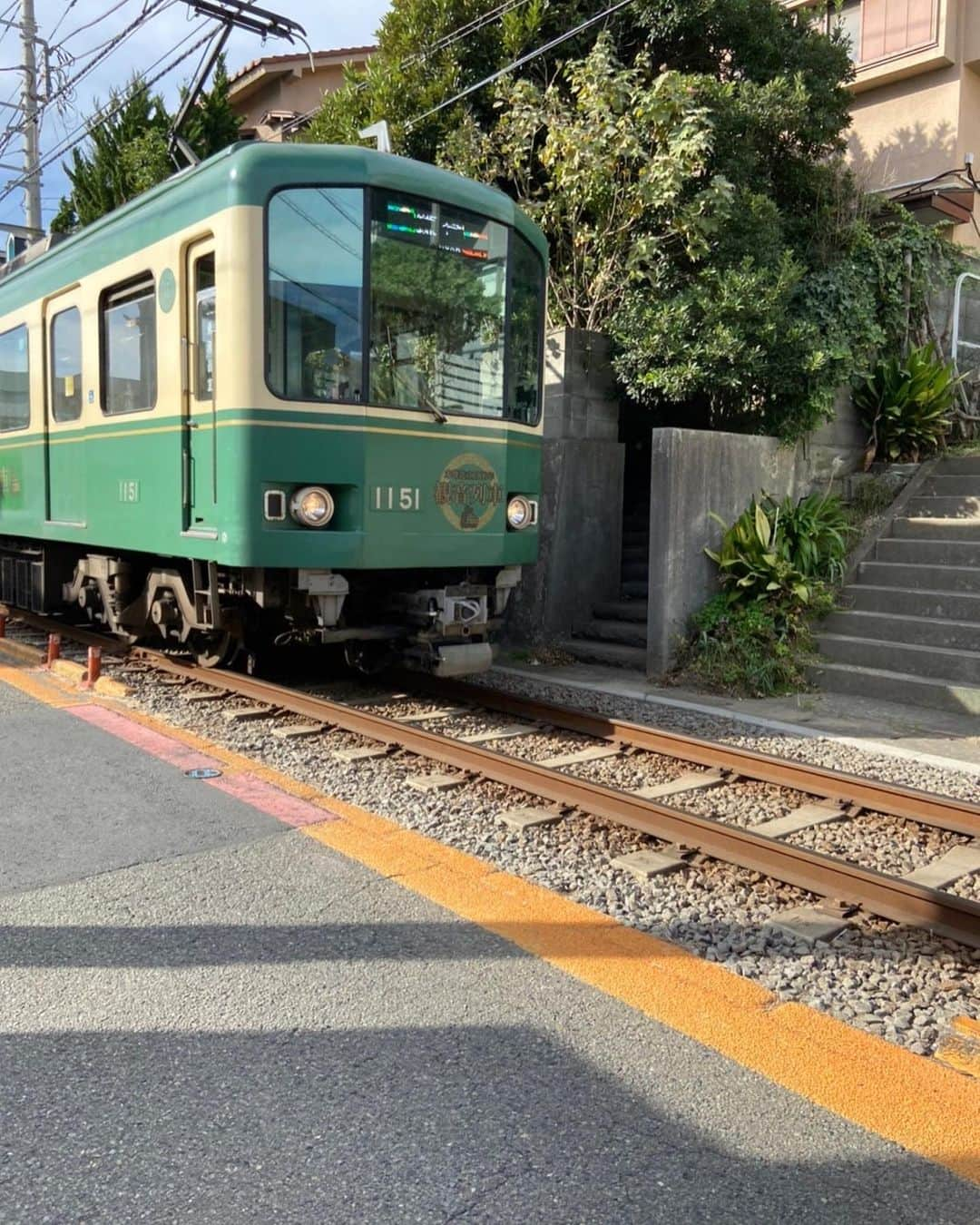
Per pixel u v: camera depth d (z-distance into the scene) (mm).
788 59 10719
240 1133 2525
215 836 4477
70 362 8039
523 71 10789
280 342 5848
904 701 7430
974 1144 2529
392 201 6148
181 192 6344
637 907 3922
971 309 11648
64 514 8266
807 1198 2346
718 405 9938
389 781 5406
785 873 4188
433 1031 2994
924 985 3391
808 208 10656
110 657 8609
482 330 6707
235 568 6477
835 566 8727
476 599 6855
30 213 15211
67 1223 2211
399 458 6227
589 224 10273
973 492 9328
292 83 20609
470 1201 2314
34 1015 3031
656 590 8188
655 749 6109
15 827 4555
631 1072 2816
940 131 14273
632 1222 2262
